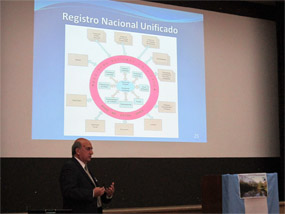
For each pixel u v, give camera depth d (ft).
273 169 20.63
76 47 16.94
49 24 16.75
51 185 16.40
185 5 19.36
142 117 17.47
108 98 17.06
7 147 15.90
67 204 10.76
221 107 19.71
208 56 19.81
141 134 17.37
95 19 17.43
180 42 18.84
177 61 18.60
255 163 20.20
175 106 18.16
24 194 16.10
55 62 16.60
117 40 17.61
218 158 19.30
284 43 20.99
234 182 13.46
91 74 16.97
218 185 14.20
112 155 17.21
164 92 18.03
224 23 20.45
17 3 16.65
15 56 16.33
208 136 19.22
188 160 18.71
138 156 17.65
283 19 21.21
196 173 18.81
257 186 13.60
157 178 18.13
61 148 16.35
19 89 16.20
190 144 18.62
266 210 13.65
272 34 21.66
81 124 16.58
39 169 16.31
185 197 18.54
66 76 16.63
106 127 16.89
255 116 20.53
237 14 20.85
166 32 18.61
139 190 17.81
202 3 19.89
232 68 20.30
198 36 19.29
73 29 17.02
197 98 18.72
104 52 17.31
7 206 15.87
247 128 20.24
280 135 20.59
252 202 13.53
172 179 18.39
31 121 16.16
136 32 18.03
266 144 20.63
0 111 15.92
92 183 11.19
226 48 20.31
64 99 16.49
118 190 17.49
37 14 16.66
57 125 16.33
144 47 18.03
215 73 19.84
